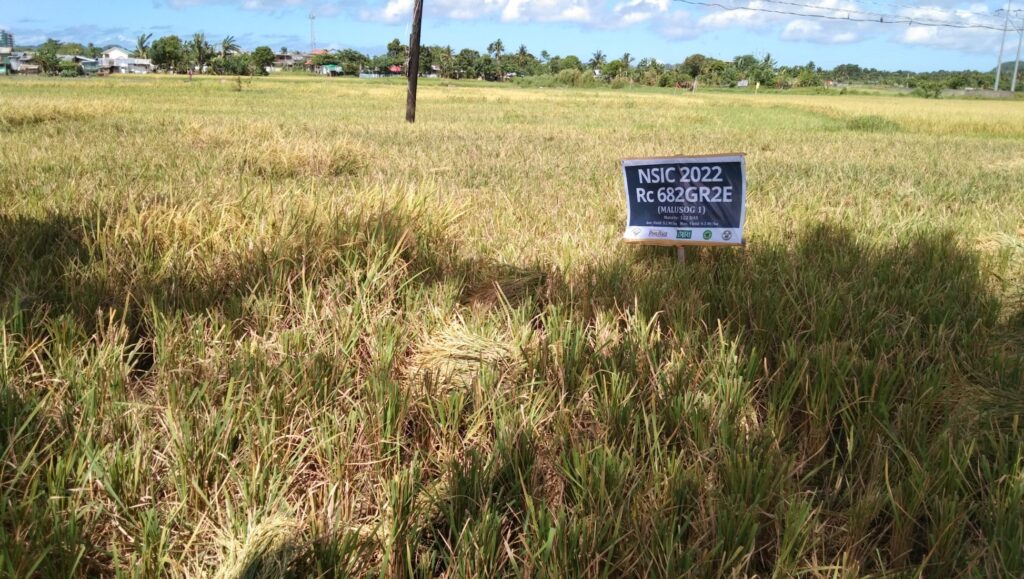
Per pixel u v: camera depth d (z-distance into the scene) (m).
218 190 5.85
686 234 4.20
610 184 7.88
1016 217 6.16
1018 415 2.49
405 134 14.25
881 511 2.13
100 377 2.49
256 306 3.14
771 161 11.00
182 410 2.31
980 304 3.71
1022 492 1.99
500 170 8.91
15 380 2.46
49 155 8.20
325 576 1.76
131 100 29.47
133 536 1.88
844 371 2.71
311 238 3.80
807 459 2.28
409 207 4.52
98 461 2.05
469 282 3.85
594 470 2.06
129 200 4.59
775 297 3.48
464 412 2.57
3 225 3.97
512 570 1.84
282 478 2.13
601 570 1.82
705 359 2.85
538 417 2.44
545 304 3.59
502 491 2.10
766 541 2.00
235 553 1.78
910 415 2.50
